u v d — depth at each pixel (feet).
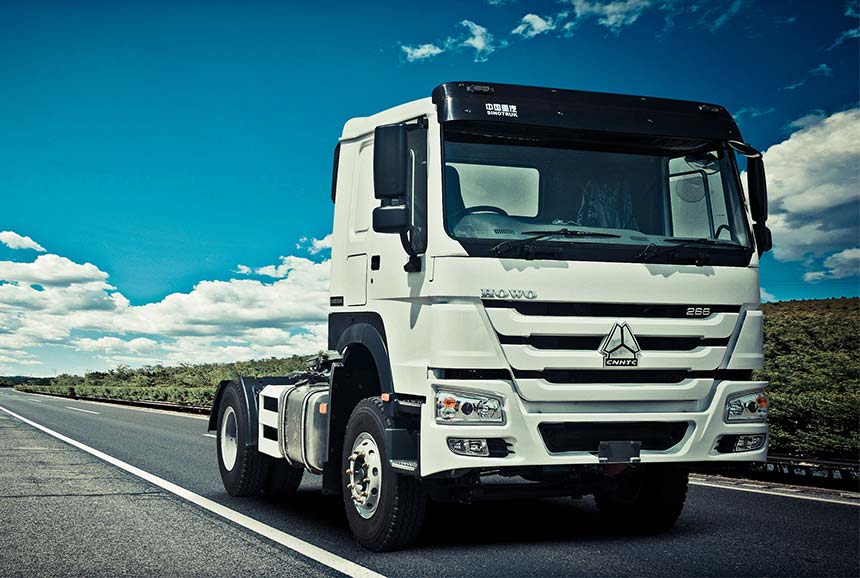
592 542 20.98
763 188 21.07
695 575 17.38
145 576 17.54
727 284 19.86
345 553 19.89
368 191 22.04
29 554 19.58
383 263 20.70
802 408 32.50
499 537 21.76
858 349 74.54
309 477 36.86
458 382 17.99
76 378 338.13
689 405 19.61
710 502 27.04
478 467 18.19
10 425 71.10
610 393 18.78
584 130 20.04
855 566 18.12
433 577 17.33
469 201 18.98
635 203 20.38
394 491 19.49
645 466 21.71
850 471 30.58
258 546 20.56
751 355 20.04
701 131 20.94
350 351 22.44
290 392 25.58
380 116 21.76
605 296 18.83
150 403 123.03
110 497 28.40
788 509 25.64
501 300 18.28
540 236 18.67
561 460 18.51
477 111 19.26
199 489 30.81
